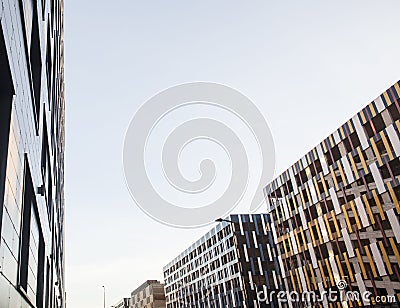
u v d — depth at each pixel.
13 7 11.16
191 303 95.88
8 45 10.28
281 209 59.75
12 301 12.00
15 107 11.77
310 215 52.75
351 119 45.66
